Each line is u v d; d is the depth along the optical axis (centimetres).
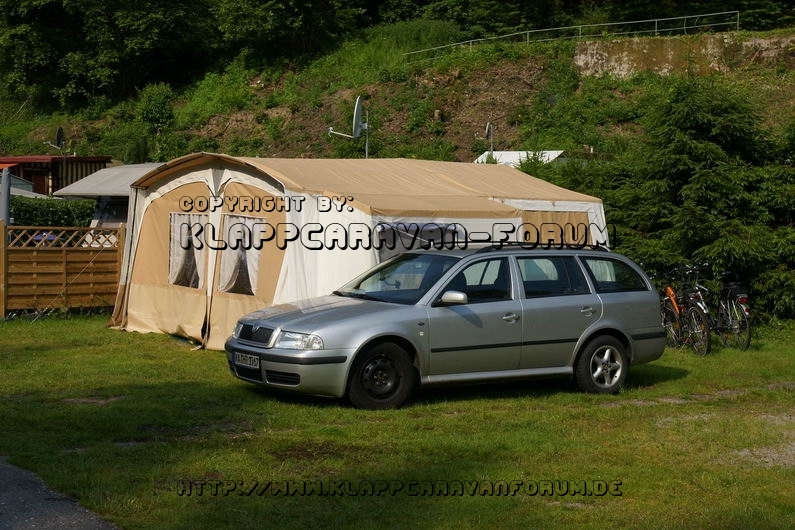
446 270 934
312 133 4056
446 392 987
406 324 881
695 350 1305
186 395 925
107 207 2192
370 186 1273
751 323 1488
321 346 848
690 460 715
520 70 4125
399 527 541
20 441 716
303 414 841
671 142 1511
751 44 3938
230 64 4847
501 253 970
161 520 542
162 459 673
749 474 677
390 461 686
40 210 2384
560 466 686
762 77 3812
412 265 979
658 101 1552
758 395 1009
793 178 1500
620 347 1011
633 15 4600
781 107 3328
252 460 677
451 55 4319
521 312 945
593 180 1653
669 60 4012
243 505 572
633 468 686
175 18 4847
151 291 1433
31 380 997
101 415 816
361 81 4331
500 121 3856
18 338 1337
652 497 616
